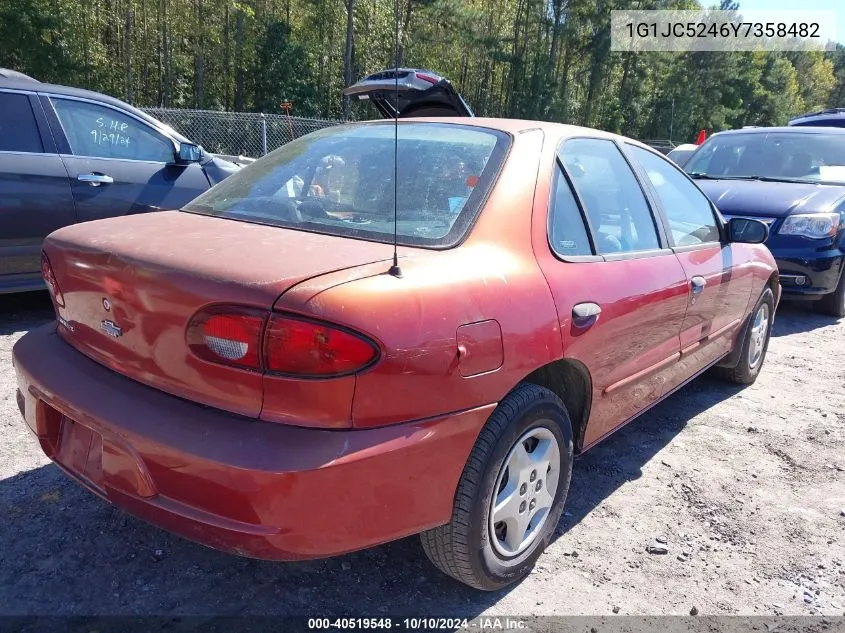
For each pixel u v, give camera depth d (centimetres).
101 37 3828
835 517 314
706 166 781
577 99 5322
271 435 178
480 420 210
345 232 229
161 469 186
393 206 241
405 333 185
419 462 194
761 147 766
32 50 3047
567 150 284
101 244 220
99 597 229
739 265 402
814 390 488
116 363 213
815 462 370
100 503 281
